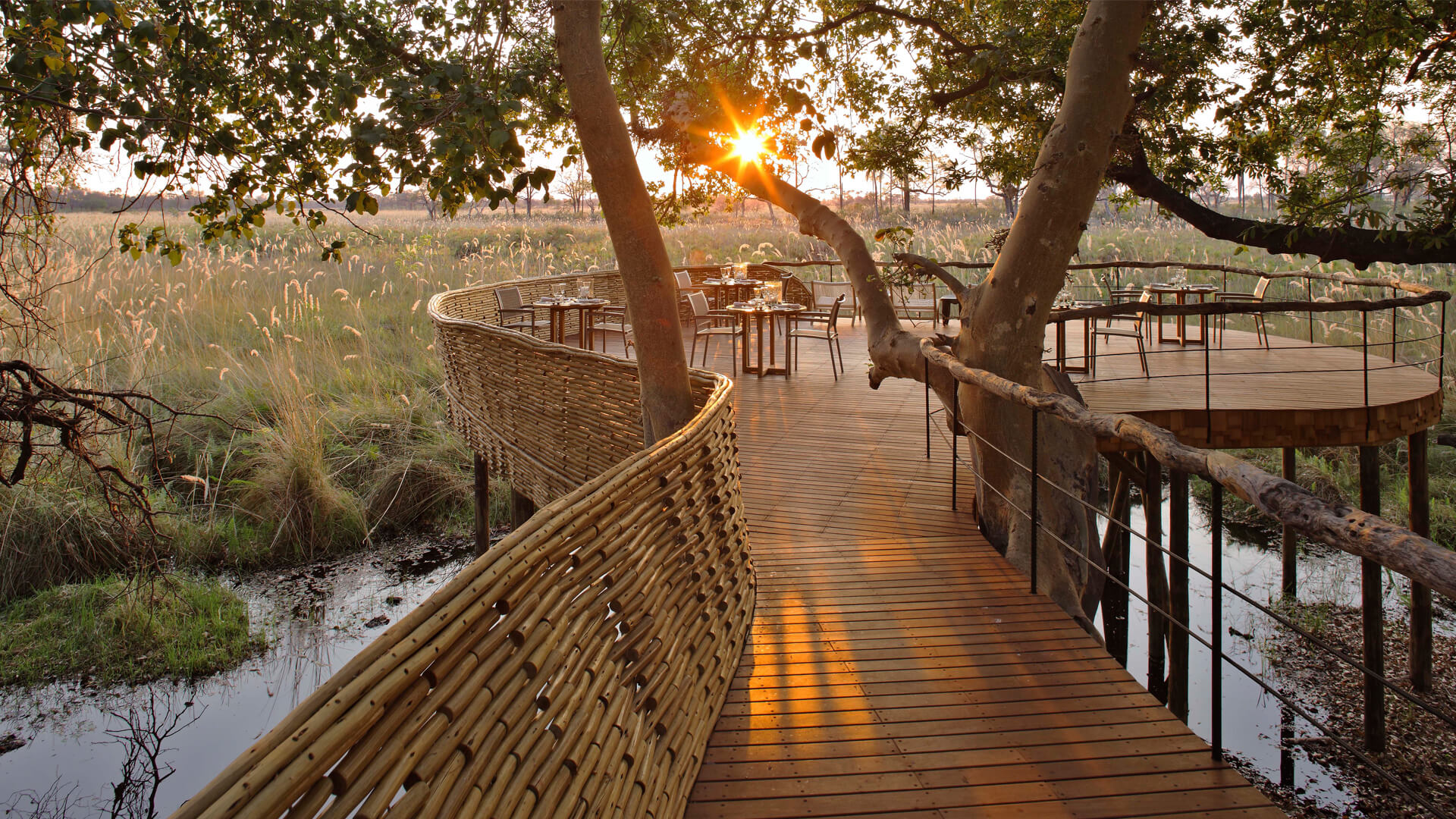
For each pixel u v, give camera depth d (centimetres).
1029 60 606
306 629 643
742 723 291
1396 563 152
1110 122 431
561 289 1343
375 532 826
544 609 180
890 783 255
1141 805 243
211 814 88
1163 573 556
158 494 796
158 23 378
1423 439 628
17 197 388
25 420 355
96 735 509
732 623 329
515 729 154
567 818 161
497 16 454
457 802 129
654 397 455
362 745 116
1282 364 821
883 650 348
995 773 261
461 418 810
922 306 1320
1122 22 416
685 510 297
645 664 231
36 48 311
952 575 432
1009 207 2358
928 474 623
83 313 1019
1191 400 646
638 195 442
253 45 404
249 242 1717
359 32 424
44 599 646
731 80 655
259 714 532
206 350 1123
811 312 1037
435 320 830
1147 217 2566
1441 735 494
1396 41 581
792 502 562
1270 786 450
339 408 992
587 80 422
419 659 129
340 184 412
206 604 657
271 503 795
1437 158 633
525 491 633
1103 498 920
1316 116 662
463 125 331
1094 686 315
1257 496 193
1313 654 584
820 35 646
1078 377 768
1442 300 550
